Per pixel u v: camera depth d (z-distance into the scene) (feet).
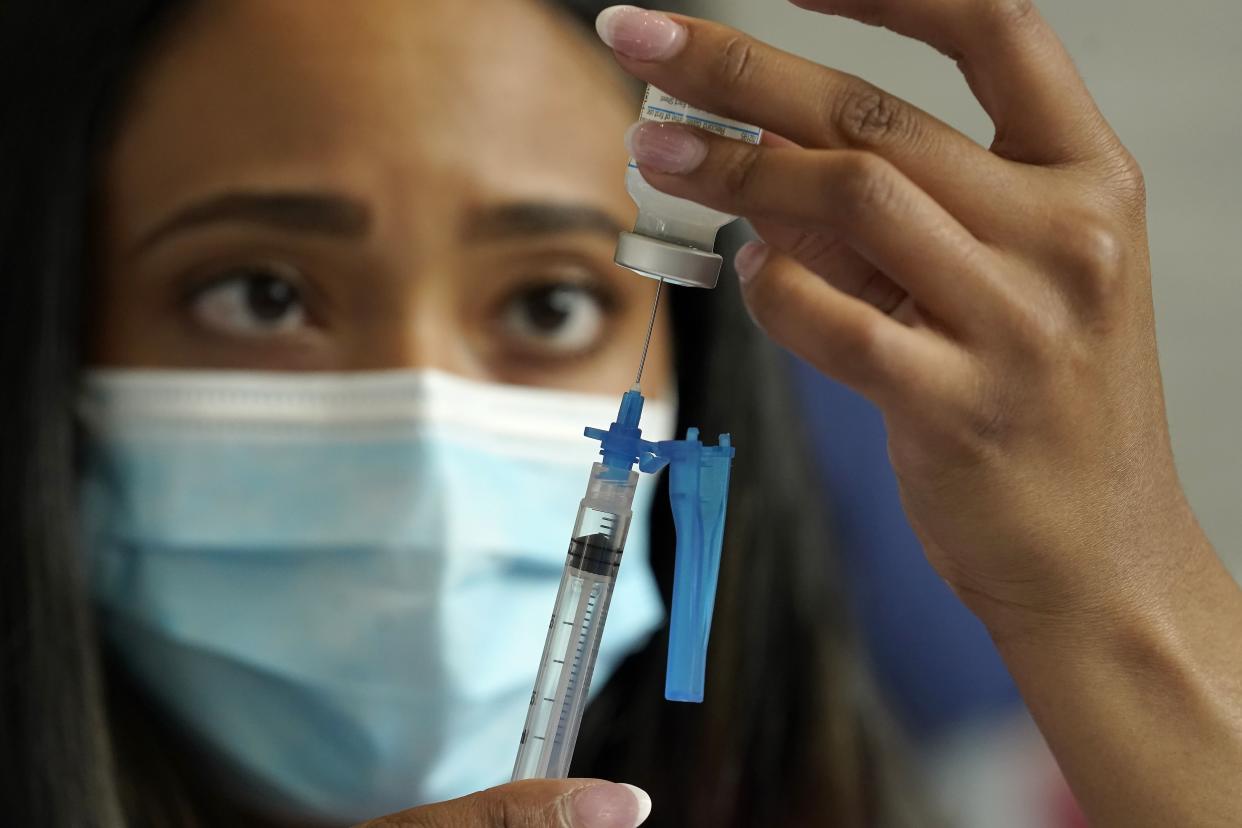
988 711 5.92
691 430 2.59
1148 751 2.43
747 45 2.20
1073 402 2.21
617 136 4.72
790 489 5.65
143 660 4.70
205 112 4.44
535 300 4.69
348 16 4.44
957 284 2.09
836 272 2.53
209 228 4.46
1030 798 5.85
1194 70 5.76
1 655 4.48
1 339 4.47
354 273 4.52
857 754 5.74
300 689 4.55
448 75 4.49
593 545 2.68
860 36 5.63
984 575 2.46
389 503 4.43
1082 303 2.15
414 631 4.47
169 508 4.50
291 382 4.49
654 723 5.47
